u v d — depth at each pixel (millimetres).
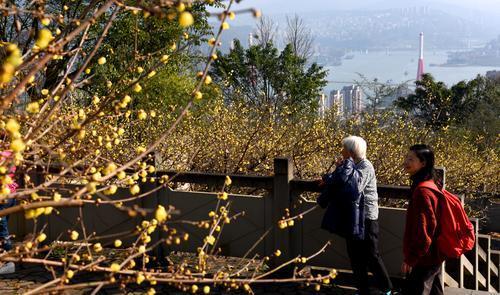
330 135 7730
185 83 15719
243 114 8141
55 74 7293
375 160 7742
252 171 7504
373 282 5012
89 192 2170
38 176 4895
